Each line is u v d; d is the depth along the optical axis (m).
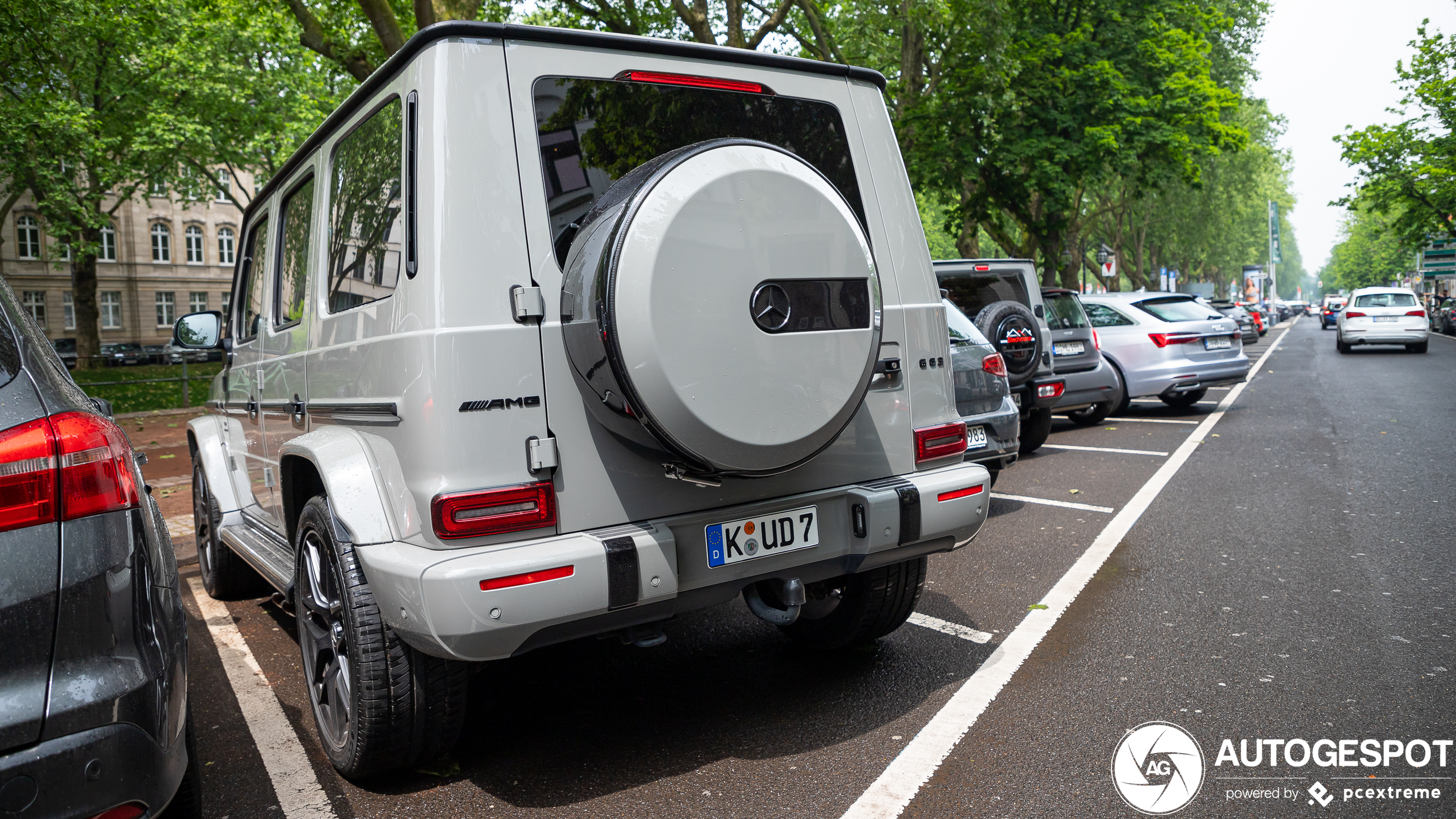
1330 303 51.53
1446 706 3.29
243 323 4.84
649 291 2.41
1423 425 10.48
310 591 3.18
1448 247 43.88
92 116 24.38
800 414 2.66
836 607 3.88
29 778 1.72
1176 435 10.42
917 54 20.64
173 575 2.21
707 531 2.84
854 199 3.35
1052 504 6.95
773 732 3.29
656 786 2.93
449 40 2.65
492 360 2.56
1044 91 21.42
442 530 2.49
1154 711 3.34
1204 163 23.56
